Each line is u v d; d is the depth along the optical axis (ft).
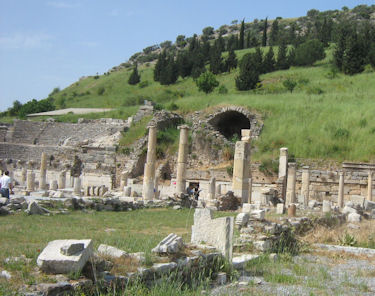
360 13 647.56
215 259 38.32
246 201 104.47
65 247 27.07
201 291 32.53
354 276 44.27
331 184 154.40
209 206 96.48
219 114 199.52
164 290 29.68
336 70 294.66
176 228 63.36
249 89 286.46
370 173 144.05
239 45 476.54
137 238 47.09
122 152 195.52
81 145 212.84
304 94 229.25
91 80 492.13
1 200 72.74
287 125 185.47
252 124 191.31
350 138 167.12
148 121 210.18
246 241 51.26
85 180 196.03
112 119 244.22
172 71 391.65
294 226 62.59
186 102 223.10
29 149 223.92
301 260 50.67
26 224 57.93
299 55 339.77
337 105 194.80
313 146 167.53
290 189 129.29
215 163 184.55
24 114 316.40
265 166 164.25
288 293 35.22
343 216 88.94
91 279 27.22
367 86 246.68
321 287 38.06
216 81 312.09
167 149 192.24
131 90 404.98
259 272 42.34
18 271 26.61
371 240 68.39
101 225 62.28
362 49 295.69
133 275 29.35
